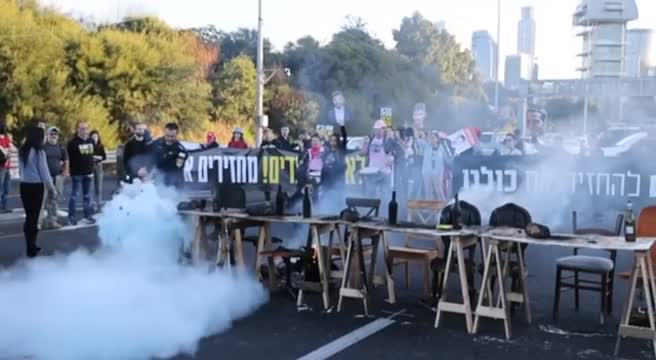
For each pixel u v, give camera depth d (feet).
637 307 19.38
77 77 93.56
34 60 86.38
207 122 106.52
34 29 87.81
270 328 18.89
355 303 21.63
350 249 21.07
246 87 110.11
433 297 21.17
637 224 20.47
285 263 23.18
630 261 28.30
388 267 21.94
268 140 42.88
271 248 23.62
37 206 28.50
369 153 37.32
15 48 84.69
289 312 20.56
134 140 28.73
